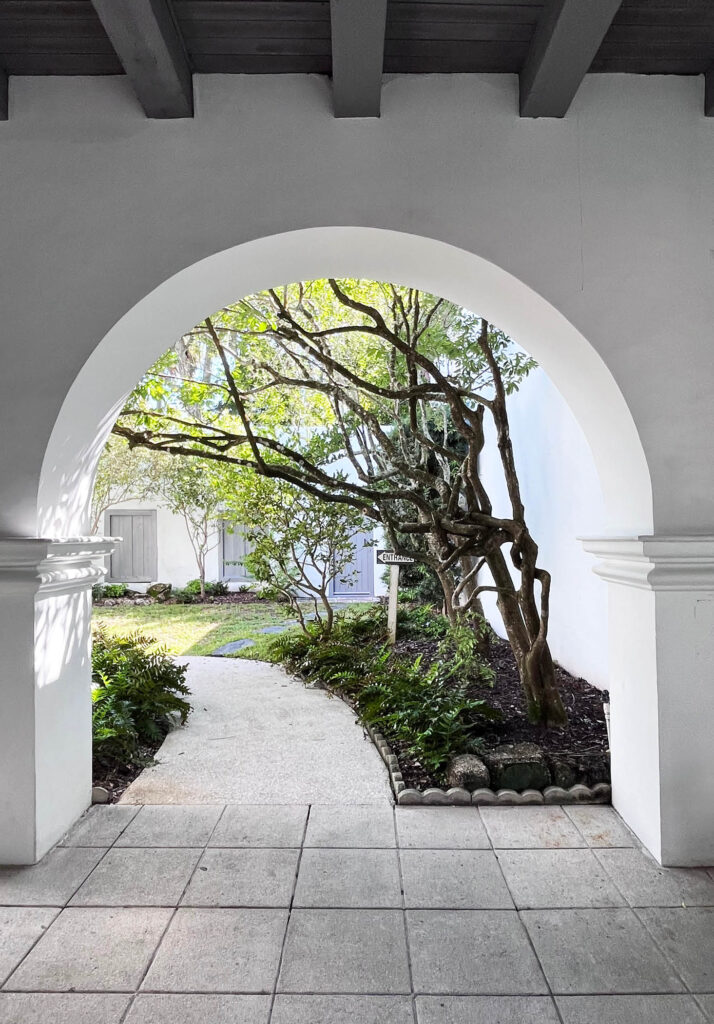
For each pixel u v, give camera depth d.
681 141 2.92
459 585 5.40
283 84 2.87
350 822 3.20
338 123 2.87
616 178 2.90
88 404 3.09
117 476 11.74
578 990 2.06
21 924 2.39
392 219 2.86
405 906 2.50
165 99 2.74
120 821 3.22
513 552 4.42
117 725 4.00
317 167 2.86
